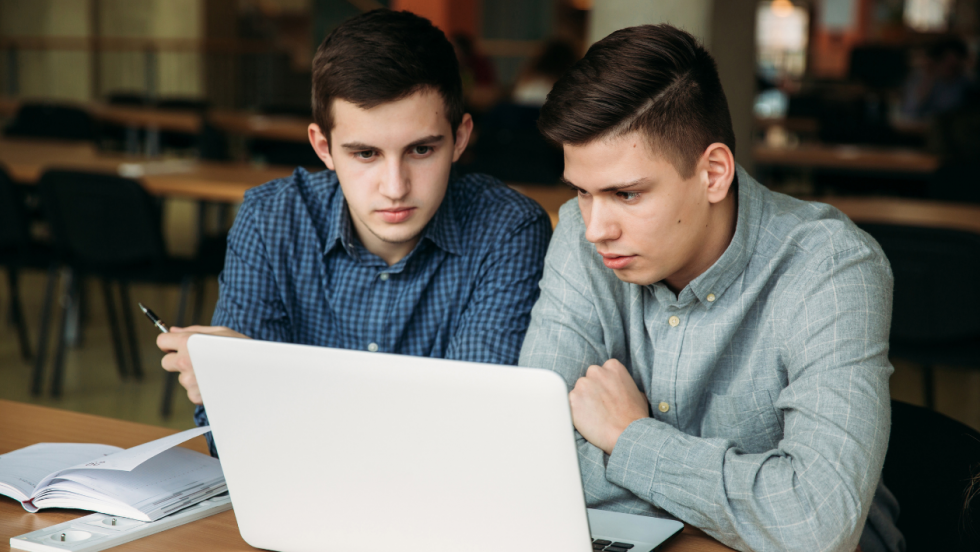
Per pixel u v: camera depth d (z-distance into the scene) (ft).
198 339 3.04
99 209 11.10
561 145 3.50
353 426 2.92
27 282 17.72
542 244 4.92
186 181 12.10
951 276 8.45
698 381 3.92
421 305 4.89
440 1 37.88
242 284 4.83
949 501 3.82
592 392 3.76
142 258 11.31
